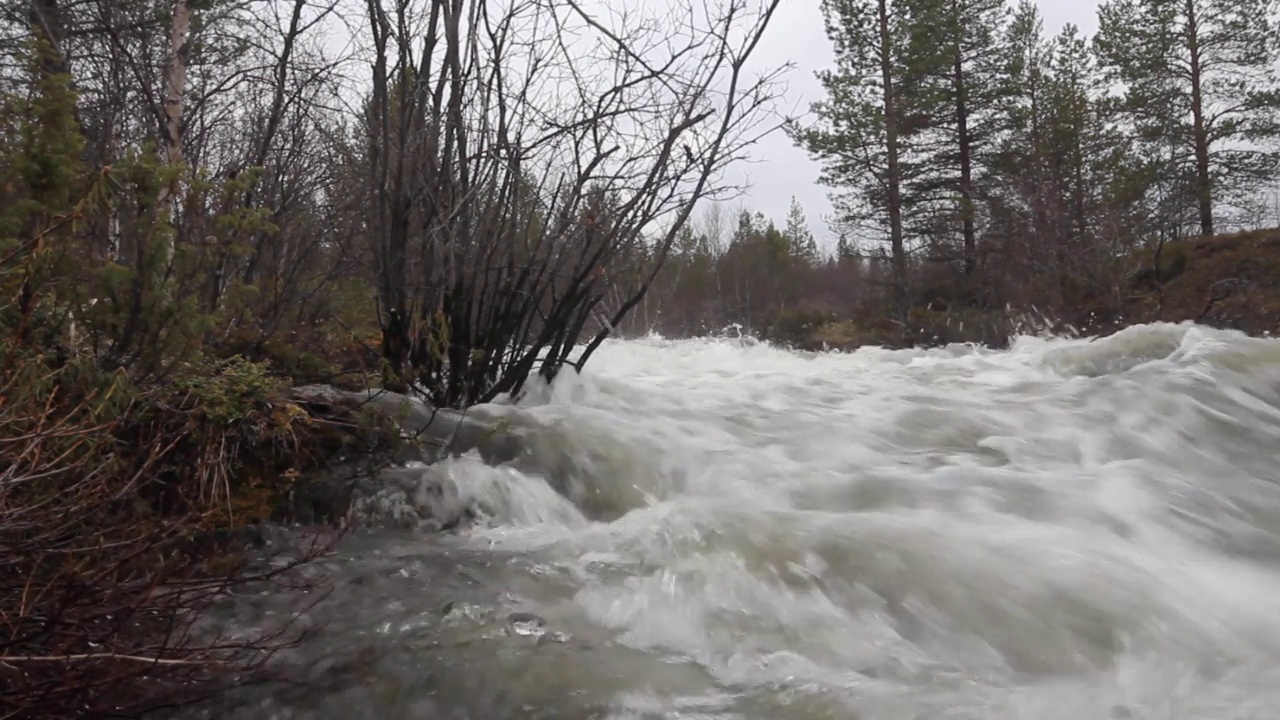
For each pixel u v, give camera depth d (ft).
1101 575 13.46
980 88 84.48
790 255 125.08
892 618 12.31
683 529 15.01
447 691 10.38
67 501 9.79
